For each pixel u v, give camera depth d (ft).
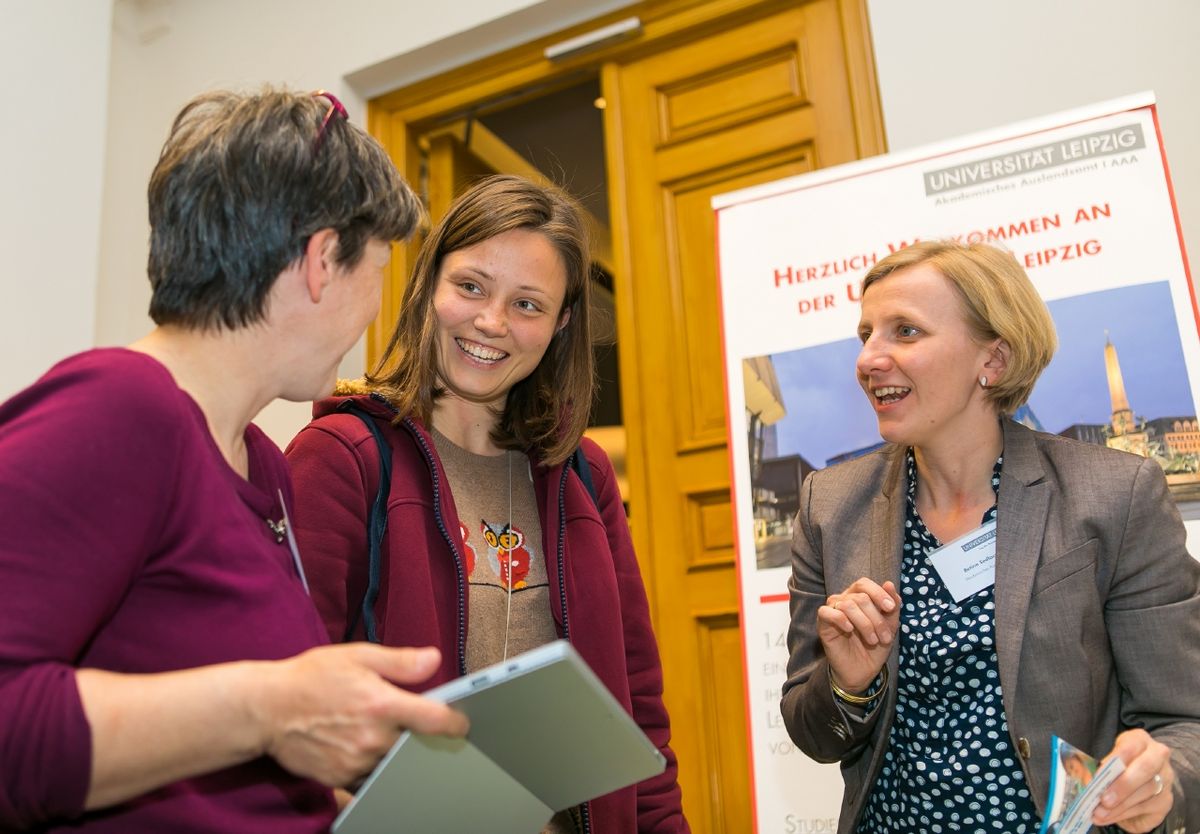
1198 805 3.84
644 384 11.15
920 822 4.35
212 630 2.64
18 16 11.17
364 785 2.61
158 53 14.28
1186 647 4.13
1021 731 4.15
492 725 2.67
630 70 11.98
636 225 11.57
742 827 9.73
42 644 2.23
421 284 4.86
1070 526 4.39
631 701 4.86
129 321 13.30
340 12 13.20
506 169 14.67
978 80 9.64
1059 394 6.75
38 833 2.45
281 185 2.93
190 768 2.33
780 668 7.11
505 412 5.11
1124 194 6.99
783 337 7.80
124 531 2.42
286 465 3.55
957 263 4.75
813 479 5.45
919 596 4.59
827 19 10.91
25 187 10.90
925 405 4.64
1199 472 6.30
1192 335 6.57
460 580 4.35
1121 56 9.07
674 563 10.62
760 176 11.02
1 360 10.36
